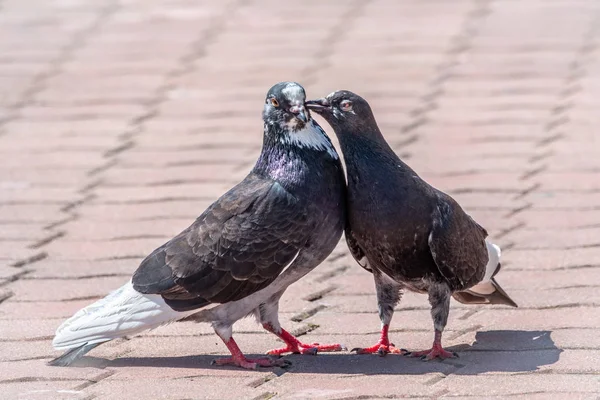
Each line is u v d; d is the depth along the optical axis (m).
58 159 14.15
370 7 19.83
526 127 14.48
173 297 8.82
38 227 12.20
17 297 10.51
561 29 17.98
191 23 19.33
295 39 18.23
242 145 14.35
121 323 8.77
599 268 10.63
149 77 16.92
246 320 10.10
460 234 8.75
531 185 12.78
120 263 11.20
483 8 19.38
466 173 13.22
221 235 8.81
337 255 11.45
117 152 14.33
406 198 8.66
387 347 9.13
